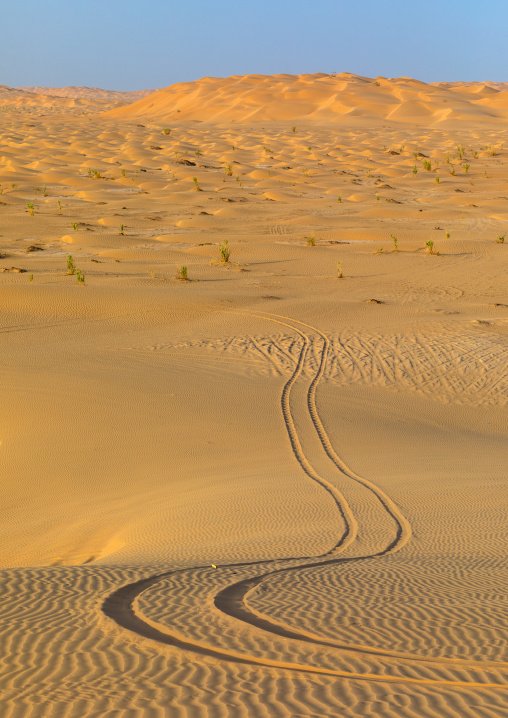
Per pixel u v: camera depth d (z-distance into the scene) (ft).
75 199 183.93
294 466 36.42
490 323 69.10
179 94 607.37
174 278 93.09
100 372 53.72
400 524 26.61
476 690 11.80
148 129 437.58
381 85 579.07
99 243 121.70
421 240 125.18
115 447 40.16
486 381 53.42
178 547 24.89
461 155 297.33
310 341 63.36
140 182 216.74
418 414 46.85
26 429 43.19
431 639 14.51
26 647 14.05
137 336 65.62
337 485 32.55
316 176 240.32
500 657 13.39
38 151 302.45
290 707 11.11
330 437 41.57
